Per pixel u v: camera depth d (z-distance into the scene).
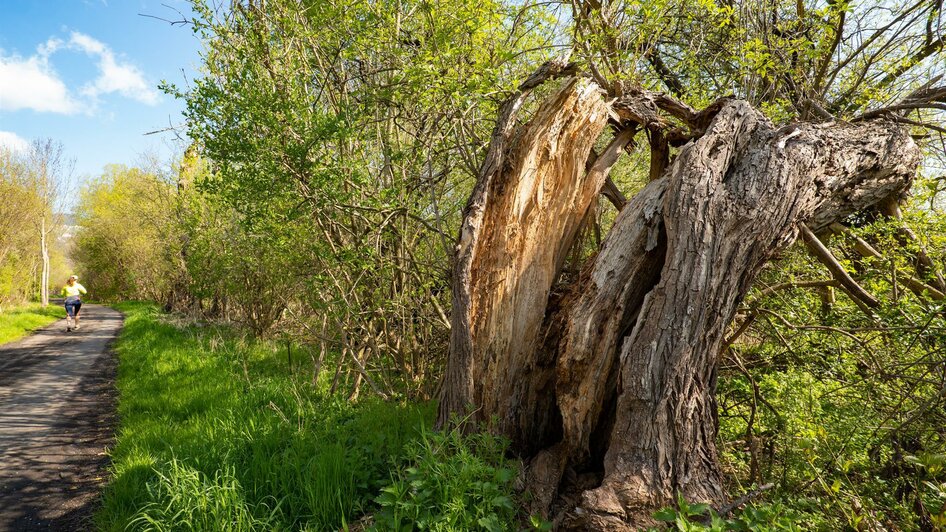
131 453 4.43
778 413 4.38
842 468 3.26
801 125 3.51
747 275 3.07
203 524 3.07
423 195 5.81
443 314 5.63
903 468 3.87
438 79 4.65
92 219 31.86
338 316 5.55
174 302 17.95
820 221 3.75
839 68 5.07
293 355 8.38
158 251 17.33
